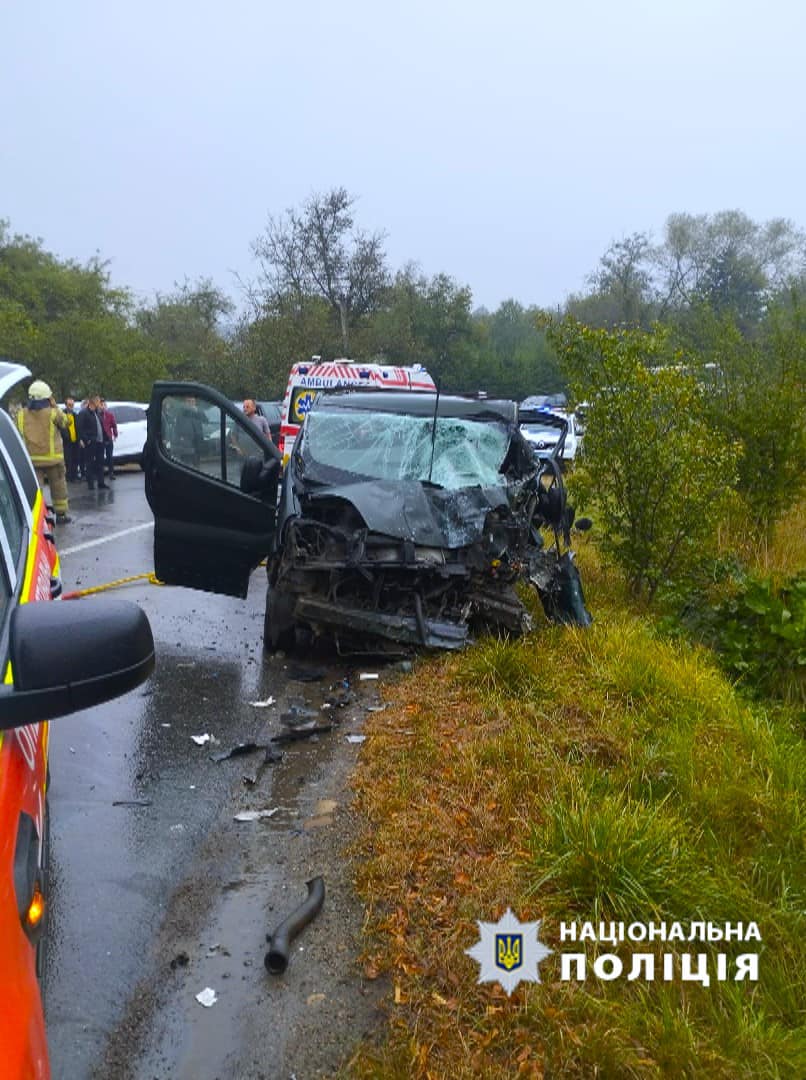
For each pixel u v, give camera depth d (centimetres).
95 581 888
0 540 299
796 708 589
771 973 313
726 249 4334
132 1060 278
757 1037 278
